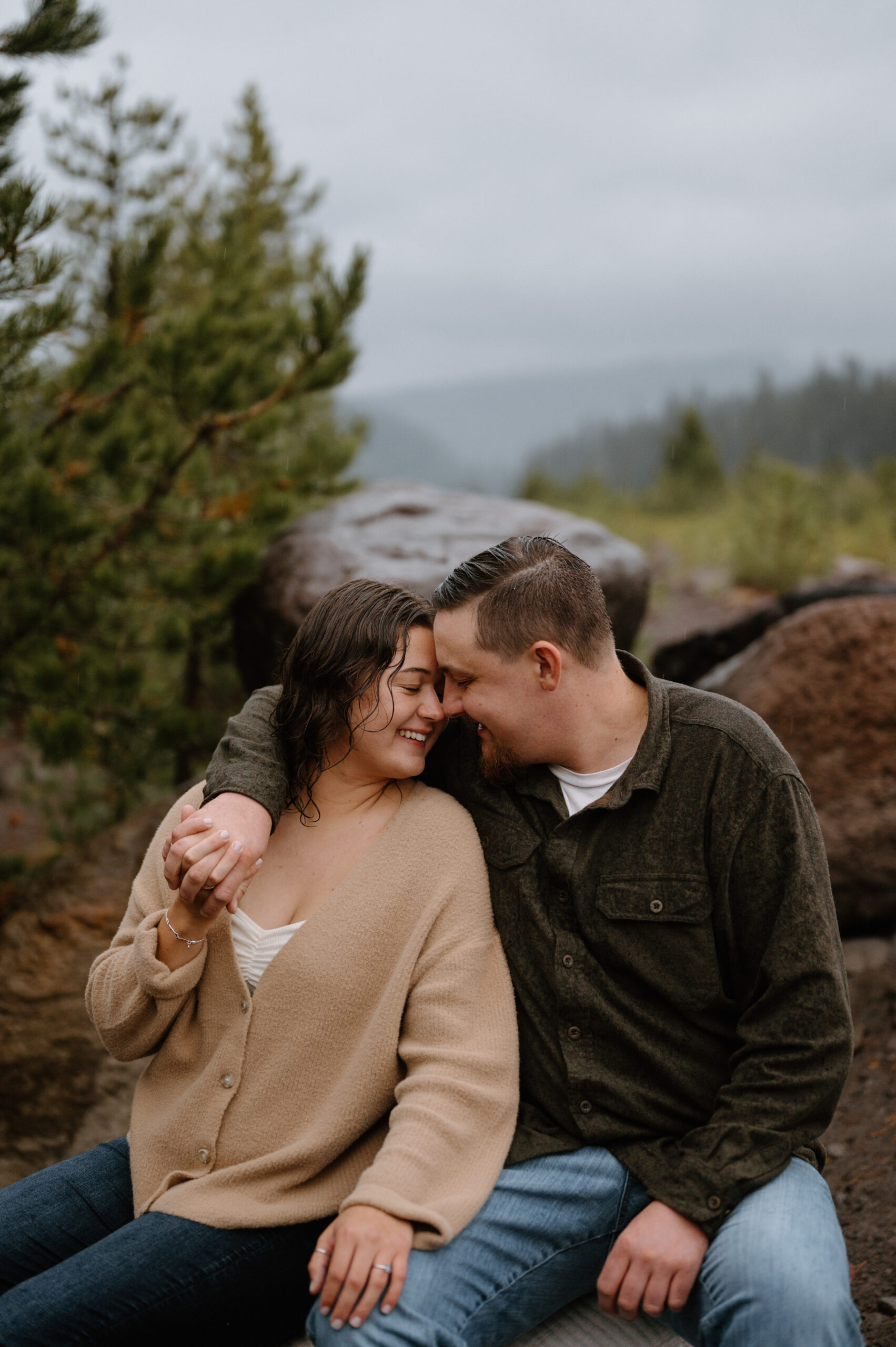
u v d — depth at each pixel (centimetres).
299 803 199
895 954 354
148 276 400
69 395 388
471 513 419
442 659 191
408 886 188
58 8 304
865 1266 232
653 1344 176
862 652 369
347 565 373
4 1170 280
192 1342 171
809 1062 167
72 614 436
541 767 197
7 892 369
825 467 1958
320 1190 179
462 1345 158
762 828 174
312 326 404
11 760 644
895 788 357
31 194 293
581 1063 178
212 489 456
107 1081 294
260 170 721
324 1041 182
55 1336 163
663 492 2055
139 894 197
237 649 430
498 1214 168
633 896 178
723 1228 162
